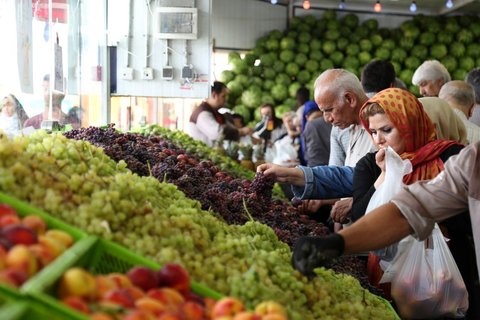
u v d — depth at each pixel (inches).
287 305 67.8
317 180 132.8
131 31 187.5
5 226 54.5
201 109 241.8
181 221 74.7
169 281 57.7
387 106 109.7
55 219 61.9
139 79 189.2
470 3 348.2
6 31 116.4
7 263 49.4
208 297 61.9
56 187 67.9
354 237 74.7
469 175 76.2
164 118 294.7
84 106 173.6
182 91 191.6
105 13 181.9
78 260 54.5
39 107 133.3
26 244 52.8
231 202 111.7
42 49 133.9
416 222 76.1
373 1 364.5
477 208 75.6
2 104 117.3
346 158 147.5
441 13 373.4
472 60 349.7
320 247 72.1
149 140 157.4
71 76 156.4
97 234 62.3
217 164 175.9
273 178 131.0
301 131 258.1
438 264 100.0
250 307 64.4
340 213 135.7
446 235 112.3
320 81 135.6
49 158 76.0
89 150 89.1
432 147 109.2
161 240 68.1
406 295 100.7
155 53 189.3
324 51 352.5
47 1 134.0
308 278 77.2
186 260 66.9
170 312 49.6
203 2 189.2
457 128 143.3
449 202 77.3
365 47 349.4
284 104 342.0
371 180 116.0
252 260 73.3
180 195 89.5
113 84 189.2
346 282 93.1
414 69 347.9
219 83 246.4
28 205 62.1
